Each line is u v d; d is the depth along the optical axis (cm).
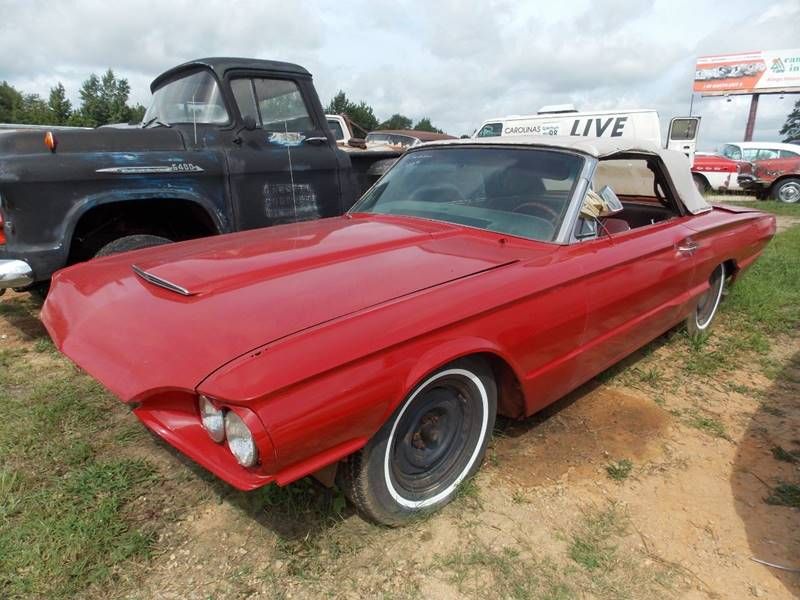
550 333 264
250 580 211
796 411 350
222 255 263
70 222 381
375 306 213
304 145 504
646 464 289
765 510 260
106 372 203
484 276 245
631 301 315
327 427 186
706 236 389
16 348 407
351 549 226
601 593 212
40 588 202
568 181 304
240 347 187
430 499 244
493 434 304
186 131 446
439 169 357
